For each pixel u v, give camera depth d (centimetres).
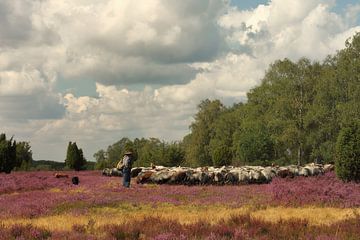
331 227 1296
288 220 1413
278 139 7031
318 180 2809
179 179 3241
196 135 10331
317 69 7581
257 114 8188
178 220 1495
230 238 1184
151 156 6919
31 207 1992
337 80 6444
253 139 5128
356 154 2606
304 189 2258
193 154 10156
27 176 4122
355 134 2645
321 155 6894
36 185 3216
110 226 1339
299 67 7538
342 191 2227
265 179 3328
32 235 1216
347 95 6322
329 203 2047
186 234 1186
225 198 2334
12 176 4038
